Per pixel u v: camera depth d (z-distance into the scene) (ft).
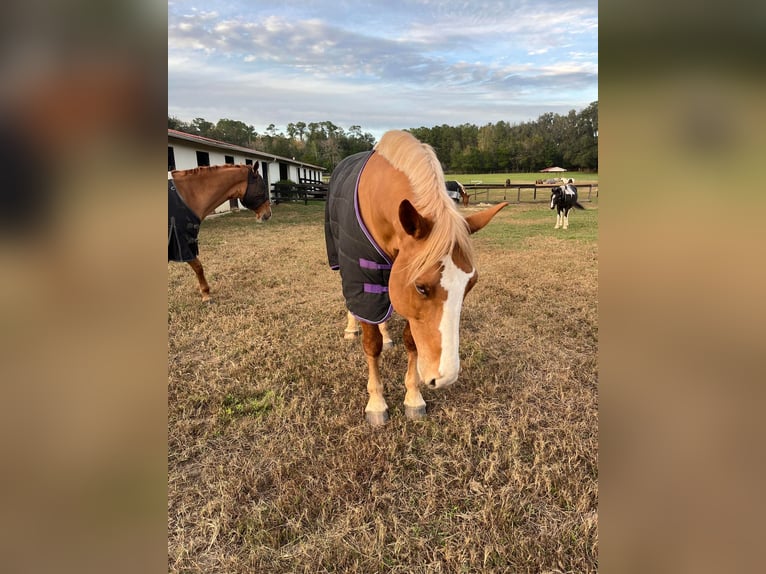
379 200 6.02
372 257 6.45
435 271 4.89
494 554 4.99
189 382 8.62
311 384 8.54
